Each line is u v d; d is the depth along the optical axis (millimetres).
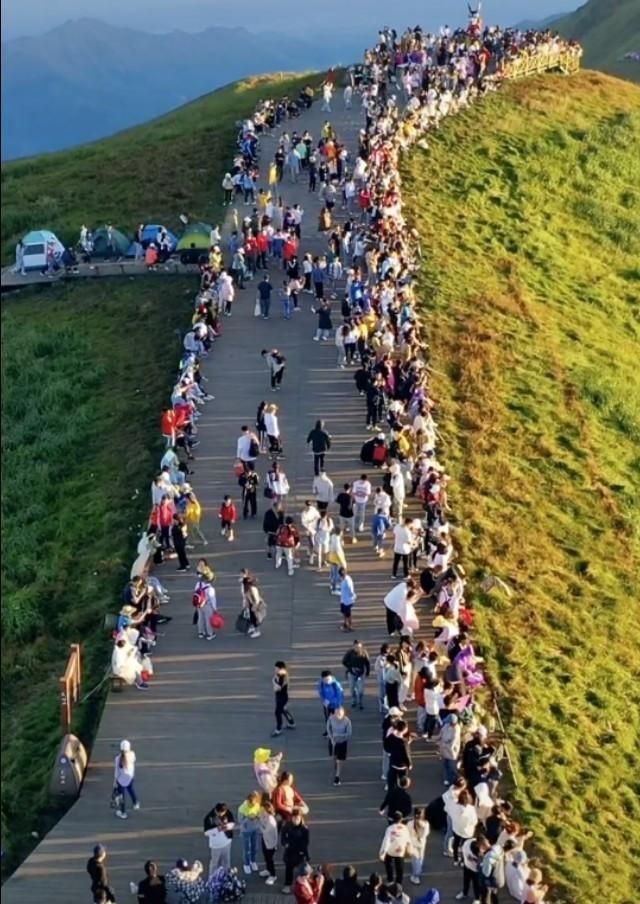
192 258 100688
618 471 77500
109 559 66188
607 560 68125
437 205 106812
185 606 59000
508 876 41531
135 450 76688
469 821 42969
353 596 56312
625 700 57812
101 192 118500
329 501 63719
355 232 91312
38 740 53344
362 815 47219
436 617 54219
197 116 142625
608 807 50500
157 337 91312
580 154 121000
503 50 138000
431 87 123938
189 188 115812
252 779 48906
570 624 61844
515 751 52125
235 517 65312
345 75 141000
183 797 48094
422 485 65188
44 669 60156
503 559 65500
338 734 47688
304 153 110438
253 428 73812
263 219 92688
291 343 83875
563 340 91688
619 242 110000
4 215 115750
